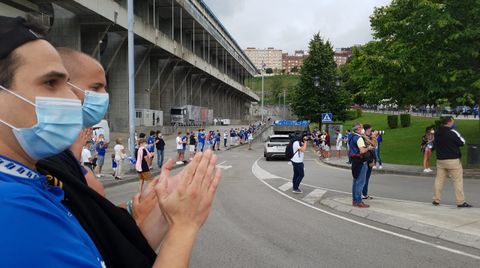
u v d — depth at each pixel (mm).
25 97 1181
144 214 2049
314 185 16125
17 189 1029
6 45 1143
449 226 8086
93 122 2375
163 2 51688
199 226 1400
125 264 1419
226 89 104125
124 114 42906
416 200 11797
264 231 8250
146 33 41906
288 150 14086
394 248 6914
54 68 1217
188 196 1386
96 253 1192
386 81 21312
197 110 69000
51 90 1228
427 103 22531
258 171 22438
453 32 18203
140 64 44969
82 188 1425
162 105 60531
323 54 55750
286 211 10586
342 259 6297
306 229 8422
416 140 35188
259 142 61312
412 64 19734
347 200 11758
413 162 23453
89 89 2324
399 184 15648
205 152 1487
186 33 69812
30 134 1197
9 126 1181
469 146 19375
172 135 51875
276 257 6414
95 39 36281
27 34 1189
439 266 5934
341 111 56188
